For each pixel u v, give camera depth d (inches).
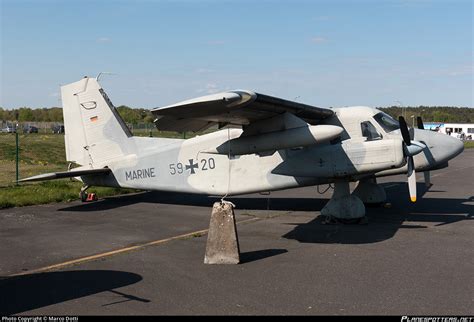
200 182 487.5
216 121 372.2
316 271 265.1
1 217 451.5
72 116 544.1
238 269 270.8
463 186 701.3
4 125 3595.0
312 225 405.7
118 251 318.0
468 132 3850.9
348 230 382.0
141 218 445.7
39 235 370.6
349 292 227.9
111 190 622.5
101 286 241.3
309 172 400.2
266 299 219.5
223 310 206.1
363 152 385.1
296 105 369.4
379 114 441.7
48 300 220.4
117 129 527.2
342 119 440.5
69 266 281.4
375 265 276.2
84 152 541.3
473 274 256.8
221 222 284.4
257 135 384.8
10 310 207.5
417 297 219.6
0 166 1016.2
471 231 375.2
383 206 505.7
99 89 531.8
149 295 226.5
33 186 650.8
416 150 393.7
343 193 412.5
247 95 304.2
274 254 305.4
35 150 1390.3
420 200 557.0
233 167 472.4
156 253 311.6
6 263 289.1
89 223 421.4
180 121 354.9
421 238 350.0
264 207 508.7
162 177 505.7
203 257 300.0
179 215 462.0
